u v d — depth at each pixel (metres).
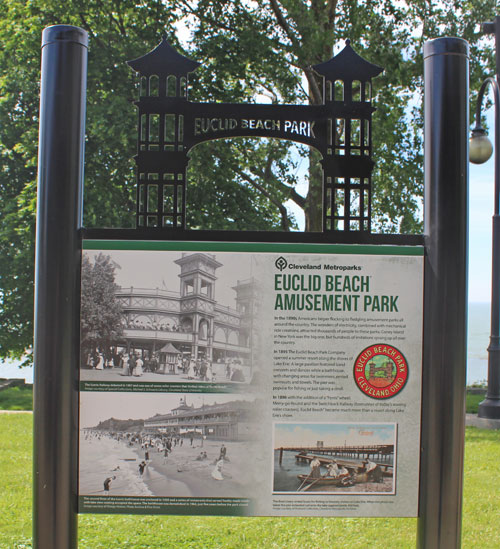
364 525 4.85
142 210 3.03
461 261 2.95
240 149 15.20
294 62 14.75
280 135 3.05
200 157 13.73
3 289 15.76
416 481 2.98
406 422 2.98
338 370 2.97
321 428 2.96
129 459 2.93
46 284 2.88
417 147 15.35
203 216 13.97
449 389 2.92
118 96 12.90
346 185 3.04
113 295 2.95
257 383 2.95
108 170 13.88
